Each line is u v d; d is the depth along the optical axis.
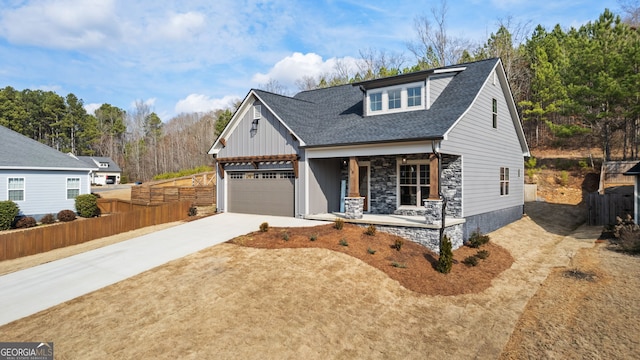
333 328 7.43
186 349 6.36
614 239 14.84
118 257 11.55
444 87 16.22
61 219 22.05
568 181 27.16
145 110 103.31
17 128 72.06
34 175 21.97
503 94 18.56
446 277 10.56
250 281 9.19
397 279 9.96
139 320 7.32
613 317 7.98
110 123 97.94
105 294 8.60
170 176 48.59
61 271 10.49
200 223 16.59
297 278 9.40
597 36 27.83
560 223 19.69
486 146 16.56
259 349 6.51
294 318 7.62
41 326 7.13
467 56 36.16
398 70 43.12
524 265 12.62
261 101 17.48
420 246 12.41
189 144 84.00
